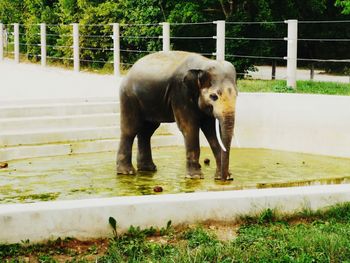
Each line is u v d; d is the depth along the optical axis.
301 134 11.66
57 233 5.96
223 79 8.69
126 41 21.52
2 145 10.80
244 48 20.17
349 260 5.59
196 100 9.00
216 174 9.38
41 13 25.16
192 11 19.53
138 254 5.76
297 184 9.19
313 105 11.51
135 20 20.48
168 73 9.26
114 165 10.31
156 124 9.99
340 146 11.25
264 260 5.57
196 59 9.11
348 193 6.74
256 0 20.28
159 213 6.22
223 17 20.80
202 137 12.09
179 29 19.97
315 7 23.00
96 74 19.48
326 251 5.73
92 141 11.40
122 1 21.05
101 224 6.07
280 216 6.56
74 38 20.17
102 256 5.72
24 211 5.87
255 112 12.02
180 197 6.38
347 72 25.14
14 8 27.53
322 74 24.97
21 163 10.34
